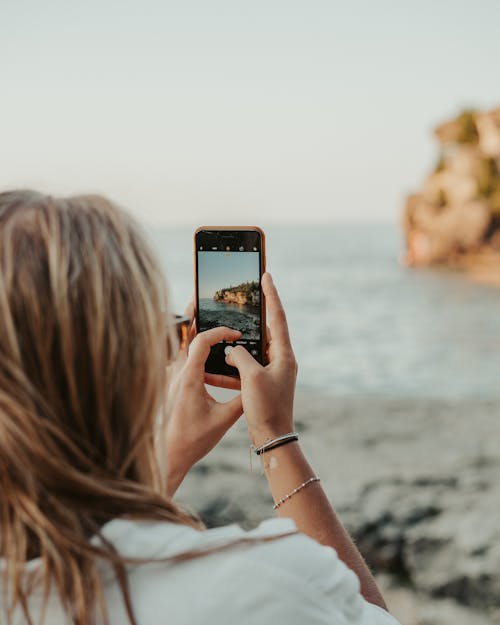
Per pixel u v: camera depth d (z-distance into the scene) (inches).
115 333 24.7
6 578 24.3
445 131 2028.8
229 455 207.8
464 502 179.9
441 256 2042.3
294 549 24.6
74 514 24.0
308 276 2014.0
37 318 24.2
